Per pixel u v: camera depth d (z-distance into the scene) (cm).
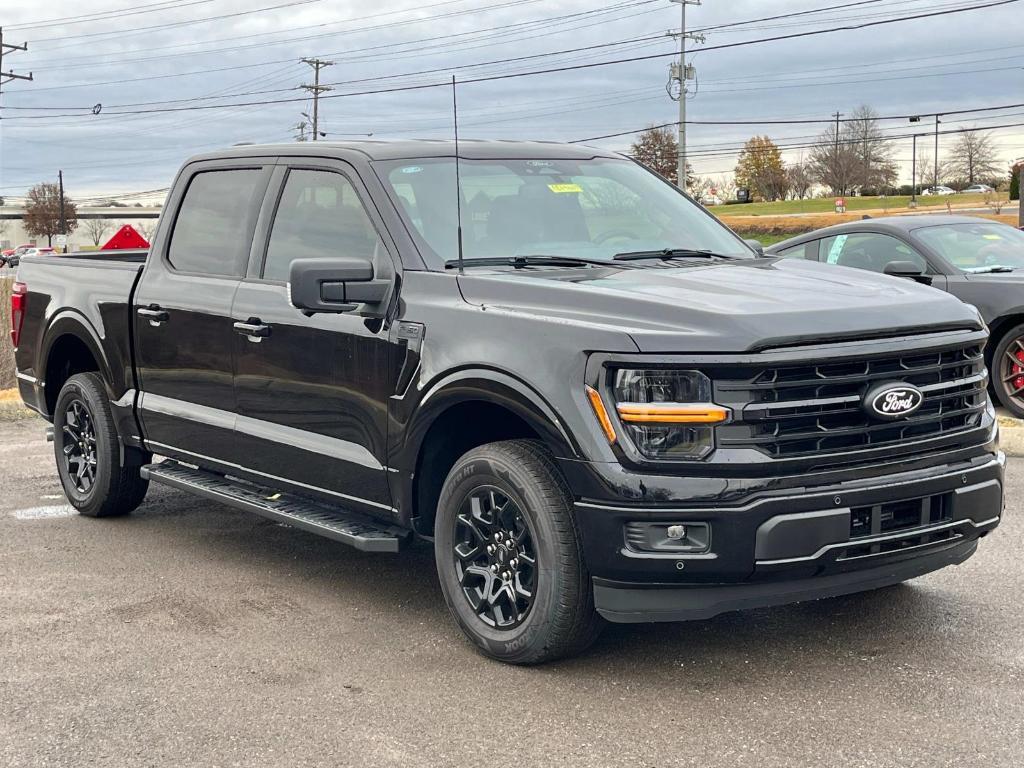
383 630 502
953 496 434
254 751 382
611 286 452
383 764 371
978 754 367
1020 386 992
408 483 490
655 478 404
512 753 377
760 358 399
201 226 623
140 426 655
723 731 389
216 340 584
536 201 548
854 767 360
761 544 399
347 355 511
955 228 1076
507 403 439
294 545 650
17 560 623
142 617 525
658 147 8106
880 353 417
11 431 1078
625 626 499
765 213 10669
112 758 379
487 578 462
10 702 428
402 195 520
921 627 488
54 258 736
